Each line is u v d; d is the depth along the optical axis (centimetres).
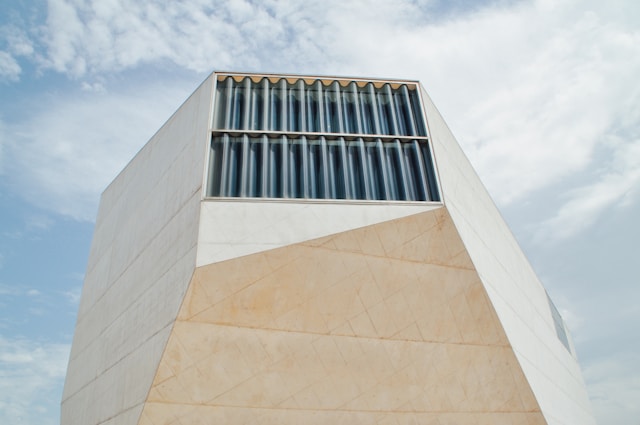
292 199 1467
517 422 1594
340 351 1400
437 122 1836
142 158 2127
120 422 1565
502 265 2006
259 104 1697
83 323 2342
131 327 1692
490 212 2111
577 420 2678
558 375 2492
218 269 1327
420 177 1619
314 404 1388
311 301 1382
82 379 2152
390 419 1445
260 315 1349
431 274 1491
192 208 1468
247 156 1573
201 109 1689
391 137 1684
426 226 1510
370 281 1427
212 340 1324
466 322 1528
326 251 1403
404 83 1822
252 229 1392
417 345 1468
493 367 1567
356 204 1488
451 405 1510
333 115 1717
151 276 1630
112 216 2325
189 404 1321
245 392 1346
